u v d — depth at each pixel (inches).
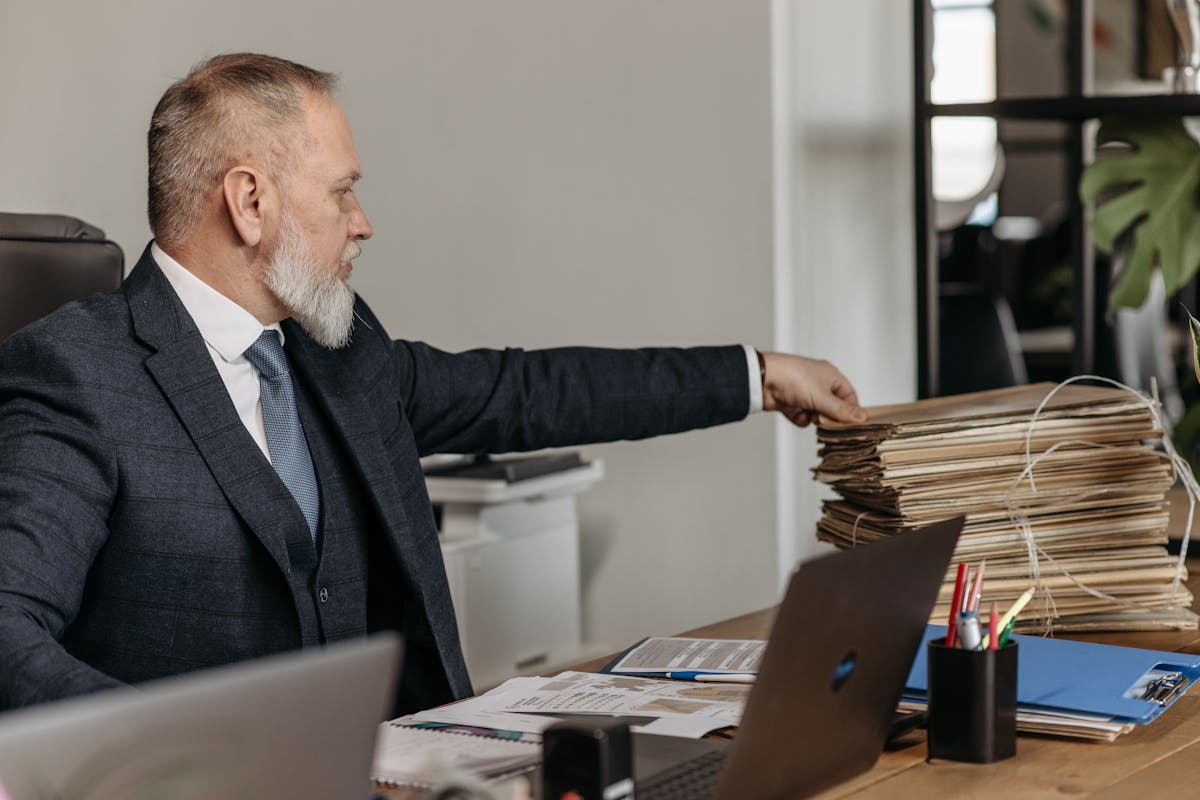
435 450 74.3
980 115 86.4
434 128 110.6
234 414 59.6
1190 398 156.2
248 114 60.4
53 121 130.7
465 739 45.5
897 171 104.8
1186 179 84.3
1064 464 62.6
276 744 30.7
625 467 105.0
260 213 60.7
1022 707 48.0
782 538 99.0
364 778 33.0
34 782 27.3
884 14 103.0
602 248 104.1
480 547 94.7
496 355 75.9
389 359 69.6
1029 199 239.5
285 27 117.0
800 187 98.3
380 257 114.3
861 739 42.4
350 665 31.9
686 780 40.4
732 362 76.2
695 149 99.5
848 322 101.9
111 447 56.4
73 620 56.6
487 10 107.3
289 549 60.6
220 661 58.8
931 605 44.1
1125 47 195.0
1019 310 196.4
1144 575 61.9
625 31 101.6
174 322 59.8
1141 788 42.5
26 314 72.0
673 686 52.6
